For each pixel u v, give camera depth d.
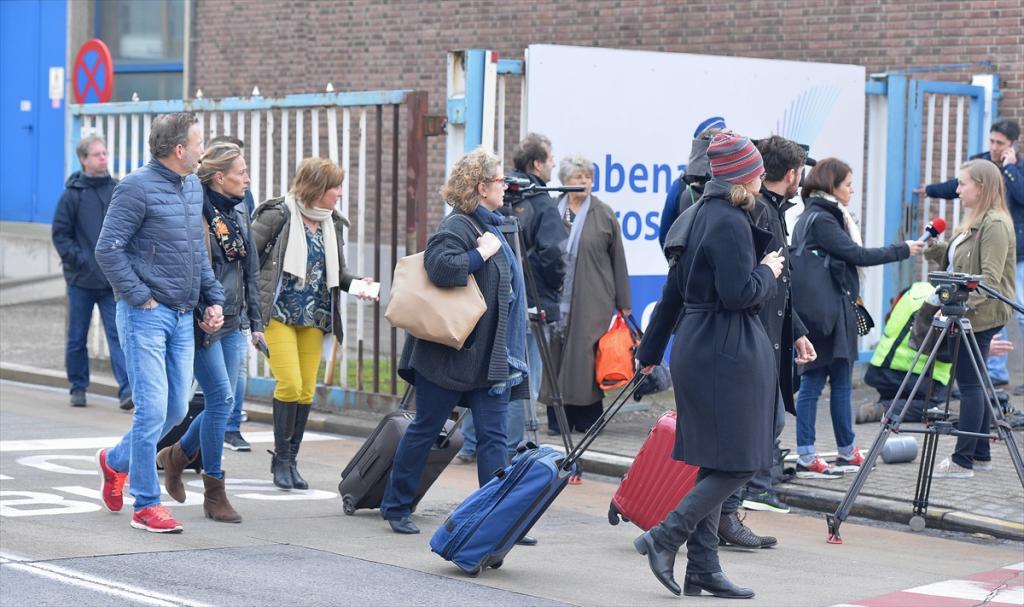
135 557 14.62
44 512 16.84
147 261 15.48
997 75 31.47
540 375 21.34
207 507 16.81
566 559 15.39
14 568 13.96
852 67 28.89
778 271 13.25
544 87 24.08
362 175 25.12
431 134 24.22
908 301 24.55
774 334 15.69
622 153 25.06
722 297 13.01
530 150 21.25
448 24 42.31
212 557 14.75
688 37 36.88
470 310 15.38
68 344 26.28
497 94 24.39
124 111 28.86
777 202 16.06
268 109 26.30
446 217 15.86
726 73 26.56
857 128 29.22
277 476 19.00
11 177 51.88
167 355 15.84
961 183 20.95
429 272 15.40
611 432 23.91
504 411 15.91
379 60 44.16
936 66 32.44
